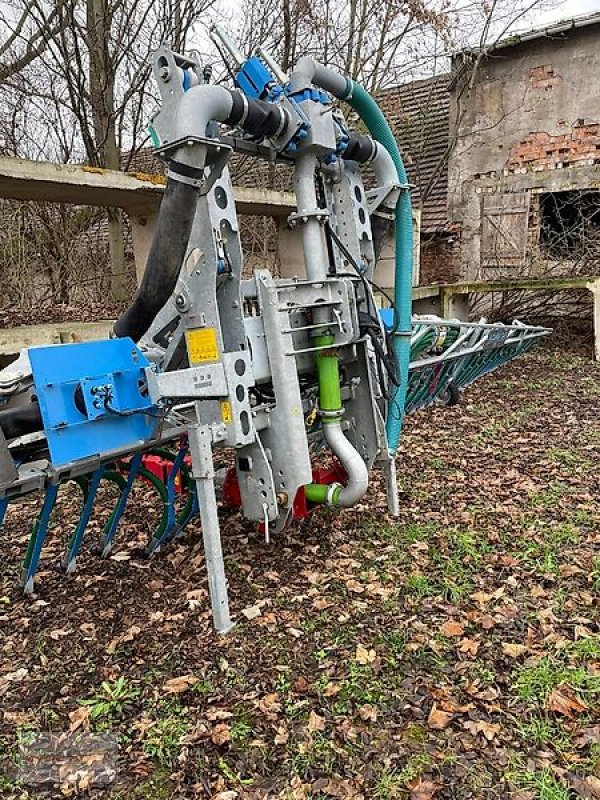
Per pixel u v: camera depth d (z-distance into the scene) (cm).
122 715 224
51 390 225
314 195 301
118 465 336
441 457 472
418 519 364
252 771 199
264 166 1036
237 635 263
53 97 866
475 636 258
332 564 316
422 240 1136
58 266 800
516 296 945
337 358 308
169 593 297
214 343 255
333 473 332
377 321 320
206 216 246
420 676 236
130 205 546
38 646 262
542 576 301
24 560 301
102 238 895
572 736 207
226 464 443
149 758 205
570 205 1038
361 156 328
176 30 873
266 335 279
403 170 349
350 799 188
